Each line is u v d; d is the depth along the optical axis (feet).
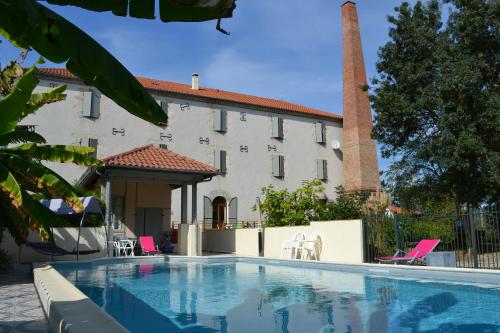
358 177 95.40
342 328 17.22
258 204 74.08
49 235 24.70
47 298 16.94
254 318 19.27
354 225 43.29
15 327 15.35
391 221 44.14
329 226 46.09
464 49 63.46
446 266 35.81
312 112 99.96
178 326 17.78
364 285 29.89
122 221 62.75
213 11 8.85
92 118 75.15
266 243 55.67
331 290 27.71
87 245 48.42
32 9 7.18
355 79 99.71
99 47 8.23
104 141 75.51
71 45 7.75
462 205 61.93
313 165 97.60
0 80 36.42
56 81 73.00
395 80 70.54
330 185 98.32
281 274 37.11
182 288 28.96
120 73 8.38
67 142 72.43
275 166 92.07
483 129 59.72
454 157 58.29
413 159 67.97
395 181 69.82
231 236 62.54
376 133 72.28
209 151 85.46
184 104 84.43
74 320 12.17
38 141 32.32
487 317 19.20
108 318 12.44
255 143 91.25
